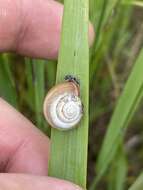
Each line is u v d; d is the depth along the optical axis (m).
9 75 0.08
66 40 0.06
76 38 0.06
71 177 0.06
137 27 0.11
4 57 0.09
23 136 0.07
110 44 0.10
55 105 0.06
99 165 0.08
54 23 0.08
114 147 0.08
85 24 0.05
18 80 0.10
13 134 0.07
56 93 0.06
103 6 0.08
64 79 0.06
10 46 0.08
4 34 0.08
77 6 0.05
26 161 0.07
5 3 0.08
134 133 0.10
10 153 0.07
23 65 0.10
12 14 0.08
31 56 0.08
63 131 0.06
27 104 0.10
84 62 0.06
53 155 0.06
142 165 0.10
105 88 0.10
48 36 0.08
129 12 0.10
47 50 0.08
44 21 0.08
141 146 0.10
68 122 0.06
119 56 0.11
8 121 0.07
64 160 0.06
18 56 0.10
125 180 0.09
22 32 0.08
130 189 0.07
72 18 0.05
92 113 0.10
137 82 0.07
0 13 0.08
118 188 0.09
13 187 0.05
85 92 0.06
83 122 0.06
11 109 0.07
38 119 0.09
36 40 0.08
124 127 0.07
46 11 0.08
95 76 0.09
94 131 0.10
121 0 0.09
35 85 0.08
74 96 0.06
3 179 0.06
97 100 0.10
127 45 0.11
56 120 0.06
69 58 0.06
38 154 0.07
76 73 0.06
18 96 0.09
